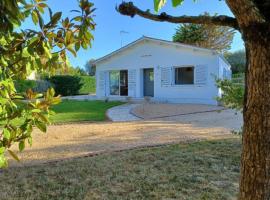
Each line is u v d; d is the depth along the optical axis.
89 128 9.62
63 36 1.71
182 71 18.50
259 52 1.42
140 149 6.27
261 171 1.50
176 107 15.53
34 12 1.60
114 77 22.06
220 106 15.85
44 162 5.44
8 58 1.58
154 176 4.46
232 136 7.58
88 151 6.33
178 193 3.82
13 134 1.52
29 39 1.57
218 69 16.70
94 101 20.48
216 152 5.82
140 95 20.34
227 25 1.73
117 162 5.25
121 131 9.00
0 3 1.35
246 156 1.56
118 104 17.88
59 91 28.53
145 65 19.98
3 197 3.77
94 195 3.82
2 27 1.39
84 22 1.74
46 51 1.59
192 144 6.62
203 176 4.43
